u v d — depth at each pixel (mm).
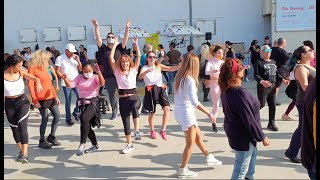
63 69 7512
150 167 5285
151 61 6527
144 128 7410
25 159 5395
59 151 6094
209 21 18219
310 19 15812
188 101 4719
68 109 7742
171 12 18234
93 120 5898
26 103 5402
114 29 18469
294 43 16016
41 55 6059
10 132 7188
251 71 16078
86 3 18500
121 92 5863
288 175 4844
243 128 3949
